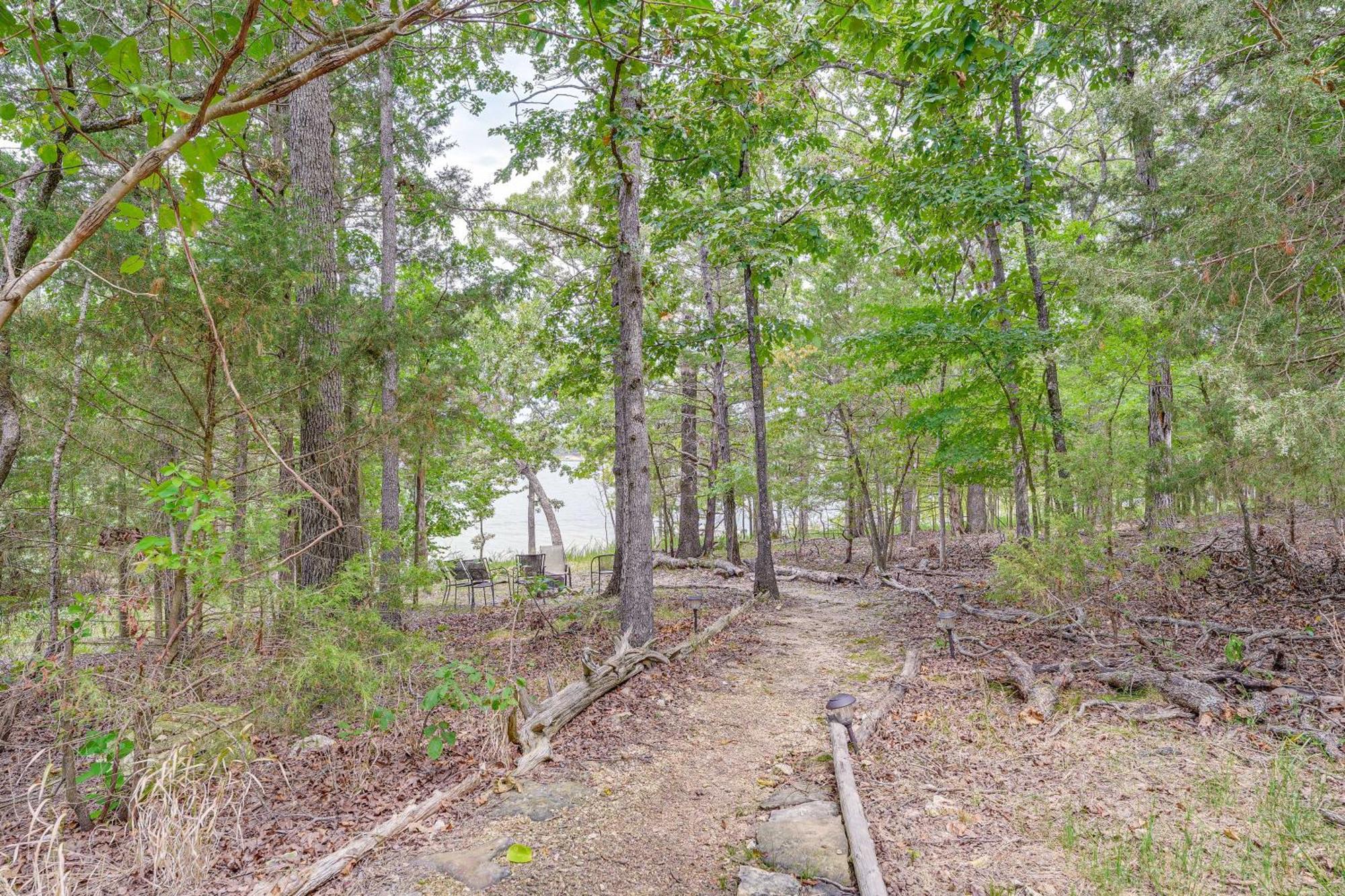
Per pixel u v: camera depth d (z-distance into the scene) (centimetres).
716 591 1249
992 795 370
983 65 805
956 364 1255
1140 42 741
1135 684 524
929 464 1326
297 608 501
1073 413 1349
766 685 624
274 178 954
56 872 293
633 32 313
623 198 777
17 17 134
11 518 659
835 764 409
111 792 383
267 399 540
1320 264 488
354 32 153
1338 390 431
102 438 553
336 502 681
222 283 479
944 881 294
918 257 1130
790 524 2395
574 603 1104
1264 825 317
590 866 322
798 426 1670
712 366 1600
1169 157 627
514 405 1836
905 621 879
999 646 682
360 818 379
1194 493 761
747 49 498
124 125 185
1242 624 662
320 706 562
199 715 396
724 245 925
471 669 462
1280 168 471
